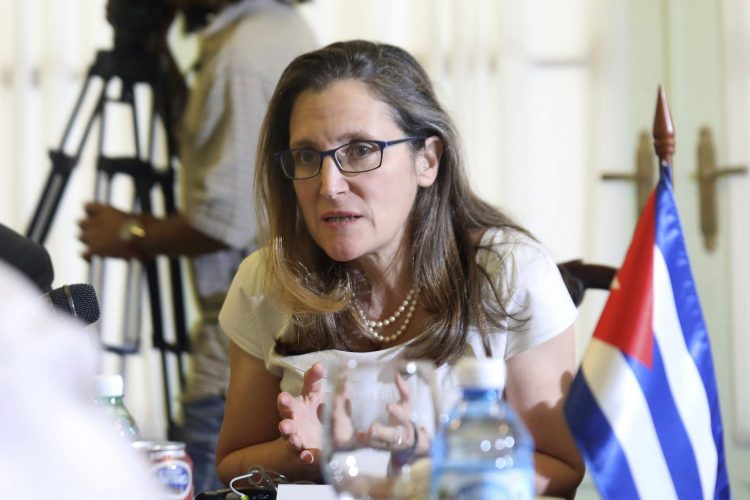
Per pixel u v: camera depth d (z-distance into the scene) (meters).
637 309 3.51
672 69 9.59
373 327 4.68
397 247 4.63
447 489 2.42
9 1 9.61
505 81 9.40
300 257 4.77
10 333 1.65
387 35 9.50
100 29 9.62
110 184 7.68
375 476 2.65
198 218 6.52
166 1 7.54
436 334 4.46
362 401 2.67
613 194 9.42
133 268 7.84
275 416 4.99
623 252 9.38
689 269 3.67
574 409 3.38
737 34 9.45
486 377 2.56
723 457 3.59
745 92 9.42
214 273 6.65
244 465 4.75
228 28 6.65
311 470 4.57
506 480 2.41
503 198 9.35
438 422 2.68
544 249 4.75
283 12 6.78
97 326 7.89
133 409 8.79
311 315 4.69
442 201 4.68
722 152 9.51
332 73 4.50
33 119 9.59
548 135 9.50
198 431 6.60
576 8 9.54
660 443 3.40
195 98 6.62
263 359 5.02
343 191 4.40
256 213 4.88
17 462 1.53
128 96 7.79
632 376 3.41
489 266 4.61
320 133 4.43
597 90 9.47
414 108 4.55
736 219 9.41
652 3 9.65
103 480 1.59
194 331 6.70
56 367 1.66
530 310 4.50
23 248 3.13
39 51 9.62
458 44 9.45
